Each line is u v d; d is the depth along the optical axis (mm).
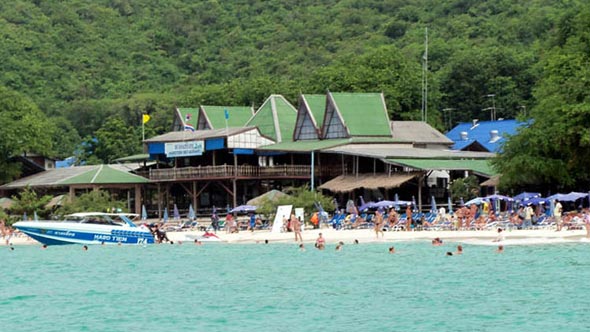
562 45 169875
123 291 79562
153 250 112938
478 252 97312
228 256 103188
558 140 128125
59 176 171000
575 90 128500
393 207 138375
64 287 82750
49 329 64375
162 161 175500
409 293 73938
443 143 171250
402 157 145000
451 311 66562
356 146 157750
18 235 141000
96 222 123188
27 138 180625
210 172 157750
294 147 157500
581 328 60750
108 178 164875
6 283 85812
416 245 106688
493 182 138500
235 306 70750
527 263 87688
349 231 125375
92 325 65375
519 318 63812
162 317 67438
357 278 82250
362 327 62469
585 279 77625
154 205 176250
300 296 74062
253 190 164625
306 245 112062
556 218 112875
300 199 137750
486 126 191125
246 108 188125
